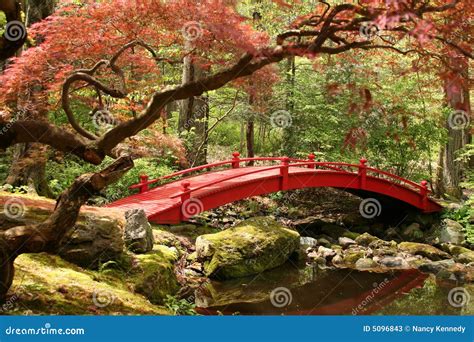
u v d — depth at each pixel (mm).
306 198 14914
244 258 9156
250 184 10523
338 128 13938
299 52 3885
